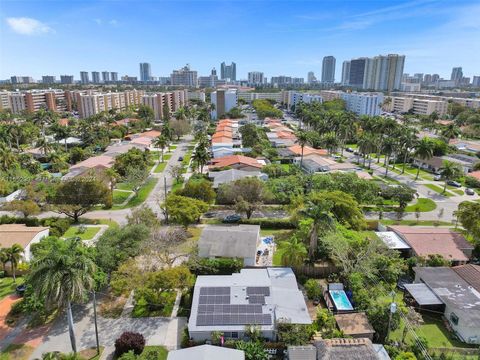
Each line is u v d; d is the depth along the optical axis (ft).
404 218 230.27
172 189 284.41
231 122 609.01
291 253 155.84
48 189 230.27
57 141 439.63
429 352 109.91
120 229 162.09
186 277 137.28
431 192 287.89
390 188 249.34
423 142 329.11
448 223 222.28
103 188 223.10
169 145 454.81
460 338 122.11
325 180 247.91
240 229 180.65
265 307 125.59
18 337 121.80
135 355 109.60
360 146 365.20
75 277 103.35
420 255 165.48
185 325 128.26
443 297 134.92
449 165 286.25
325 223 157.99
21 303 133.69
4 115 597.52
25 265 157.17
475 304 130.11
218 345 114.01
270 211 238.89
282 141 450.71
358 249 161.68
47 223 207.31
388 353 108.68
